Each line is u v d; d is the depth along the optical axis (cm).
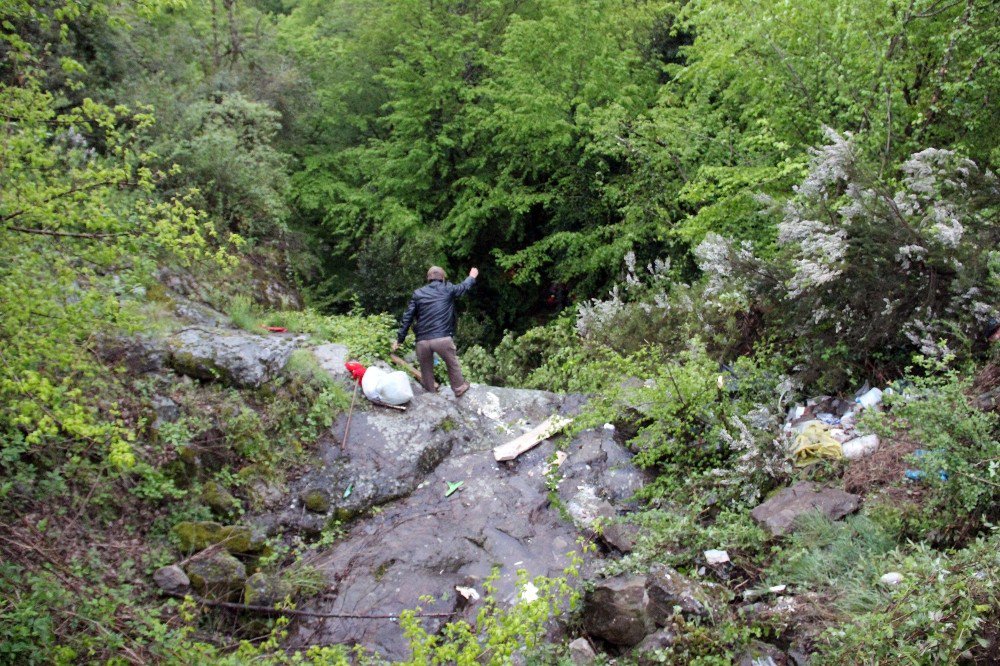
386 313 1179
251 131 1170
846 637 362
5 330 361
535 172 1532
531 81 1460
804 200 739
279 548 549
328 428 664
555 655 432
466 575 520
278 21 2102
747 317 780
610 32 1559
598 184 1401
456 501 610
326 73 1767
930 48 827
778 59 931
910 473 501
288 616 485
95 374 502
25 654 371
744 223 991
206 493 564
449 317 780
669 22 1694
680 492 596
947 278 622
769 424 599
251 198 1107
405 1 1622
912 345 636
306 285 1334
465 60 1634
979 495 423
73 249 399
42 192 374
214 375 639
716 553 501
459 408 748
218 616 475
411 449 655
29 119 410
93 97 978
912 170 663
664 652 416
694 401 630
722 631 422
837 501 505
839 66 844
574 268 1467
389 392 699
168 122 1052
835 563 454
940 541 438
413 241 1378
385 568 528
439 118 1630
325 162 1638
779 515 507
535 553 544
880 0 813
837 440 581
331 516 594
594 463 655
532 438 689
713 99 1391
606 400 691
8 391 357
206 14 1470
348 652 433
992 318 578
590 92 1428
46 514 476
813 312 665
